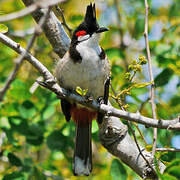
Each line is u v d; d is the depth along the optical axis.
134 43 9.68
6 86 4.26
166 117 7.61
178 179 6.01
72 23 8.52
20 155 9.20
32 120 8.70
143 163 6.75
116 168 7.45
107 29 7.20
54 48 7.64
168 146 7.41
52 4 4.32
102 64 7.14
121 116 5.89
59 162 9.90
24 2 7.06
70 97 6.30
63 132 8.55
